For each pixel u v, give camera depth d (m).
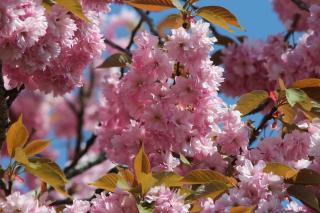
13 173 5.87
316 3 8.91
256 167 5.72
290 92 6.11
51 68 6.26
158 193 5.31
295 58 8.52
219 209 5.56
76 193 10.25
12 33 5.73
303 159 6.38
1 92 6.30
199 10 6.64
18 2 5.72
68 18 5.98
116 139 6.44
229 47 9.30
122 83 6.46
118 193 5.33
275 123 6.65
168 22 6.74
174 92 6.19
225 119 6.45
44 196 5.71
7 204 5.37
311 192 5.64
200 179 5.68
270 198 5.61
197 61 6.14
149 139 6.34
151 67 6.22
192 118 6.21
